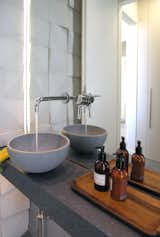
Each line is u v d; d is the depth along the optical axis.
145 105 0.90
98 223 0.62
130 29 0.95
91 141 1.06
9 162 1.05
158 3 0.85
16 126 1.32
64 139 1.07
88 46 1.22
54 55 1.38
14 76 1.28
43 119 1.41
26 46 1.32
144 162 0.86
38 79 1.40
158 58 0.86
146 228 0.58
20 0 1.26
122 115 0.99
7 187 1.37
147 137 0.89
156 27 0.86
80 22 1.27
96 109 1.15
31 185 0.88
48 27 1.39
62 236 1.32
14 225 1.48
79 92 1.29
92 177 0.89
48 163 0.86
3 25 1.20
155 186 0.80
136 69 0.93
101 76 1.12
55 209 0.75
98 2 1.14
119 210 0.66
